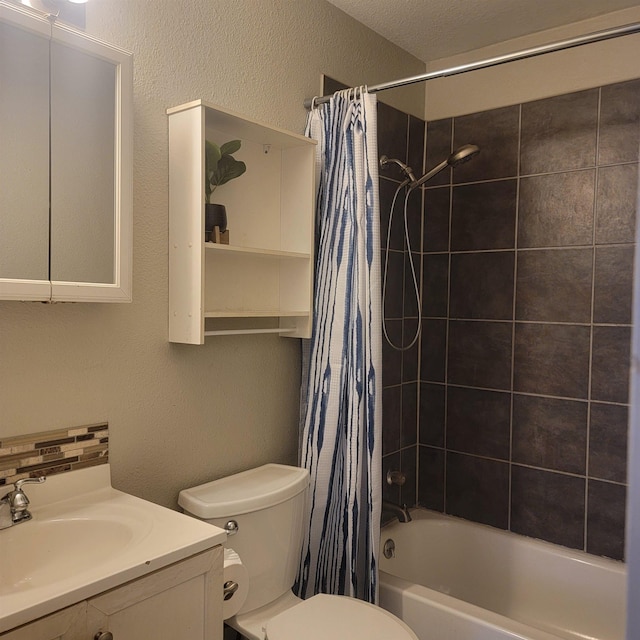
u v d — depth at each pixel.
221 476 1.92
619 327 2.27
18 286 1.28
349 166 2.01
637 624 0.31
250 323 2.02
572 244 2.38
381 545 2.46
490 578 2.52
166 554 1.19
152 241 1.69
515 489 2.54
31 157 1.32
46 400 1.47
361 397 1.96
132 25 1.61
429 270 2.80
